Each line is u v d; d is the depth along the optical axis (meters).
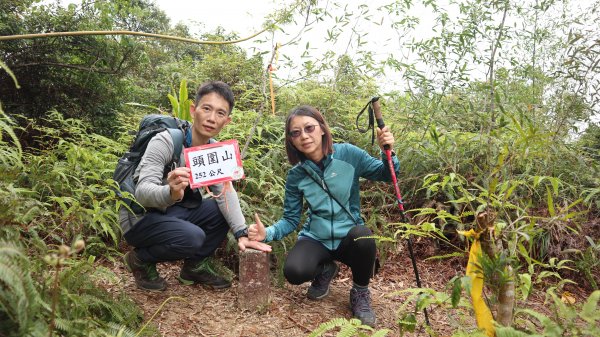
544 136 1.59
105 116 7.43
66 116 7.17
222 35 6.93
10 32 6.54
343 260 2.61
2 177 1.75
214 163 2.37
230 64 5.86
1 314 1.31
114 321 1.92
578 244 3.27
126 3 7.13
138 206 2.42
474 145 3.53
